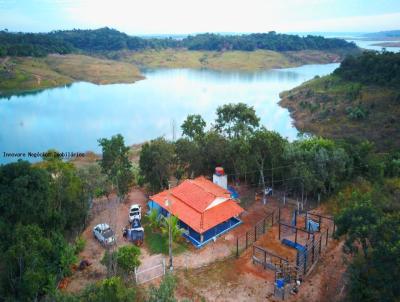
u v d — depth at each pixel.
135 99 138.62
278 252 35.28
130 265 30.86
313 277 31.27
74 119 108.19
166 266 33.38
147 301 25.97
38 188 34.81
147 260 34.62
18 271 28.52
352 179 46.53
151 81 189.88
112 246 36.88
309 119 101.88
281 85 171.50
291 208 44.62
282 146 46.41
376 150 72.12
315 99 115.31
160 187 49.12
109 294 23.72
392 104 92.50
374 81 112.81
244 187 51.22
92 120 106.81
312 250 33.53
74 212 39.03
